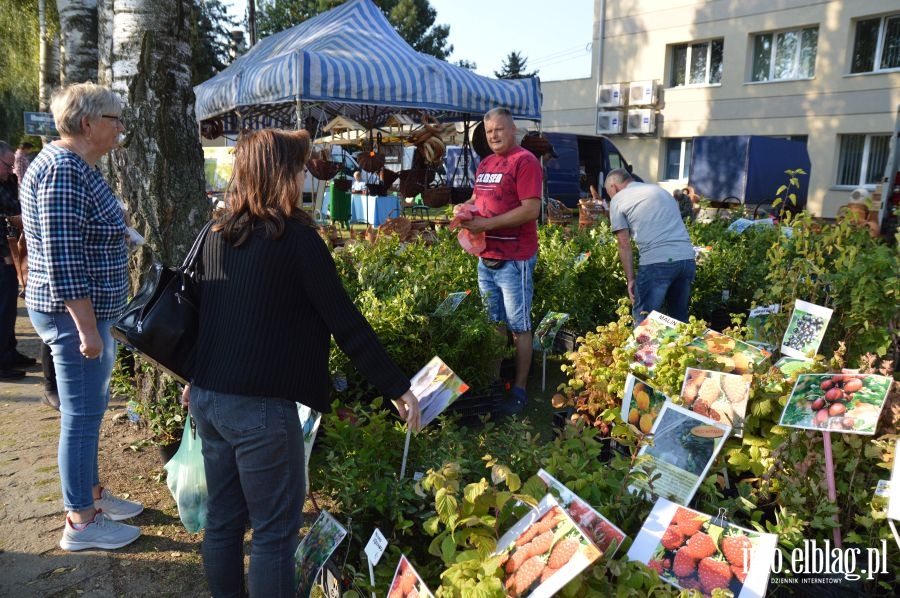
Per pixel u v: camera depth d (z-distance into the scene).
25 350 6.38
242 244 2.04
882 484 2.23
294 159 2.06
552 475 2.31
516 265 4.57
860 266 3.29
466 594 1.67
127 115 3.96
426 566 2.14
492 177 4.59
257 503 2.08
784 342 3.16
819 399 2.33
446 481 1.92
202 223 4.23
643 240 5.11
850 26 18.16
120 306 2.90
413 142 11.89
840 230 3.77
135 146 3.98
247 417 2.01
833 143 18.88
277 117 15.59
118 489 3.55
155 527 3.22
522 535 1.83
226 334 2.04
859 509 2.41
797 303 3.14
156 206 4.03
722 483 2.59
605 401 3.33
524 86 10.35
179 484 2.98
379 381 2.13
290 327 2.04
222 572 2.25
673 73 22.02
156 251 4.05
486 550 1.84
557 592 1.69
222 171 13.45
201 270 2.18
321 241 2.08
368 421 3.03
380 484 2.41
